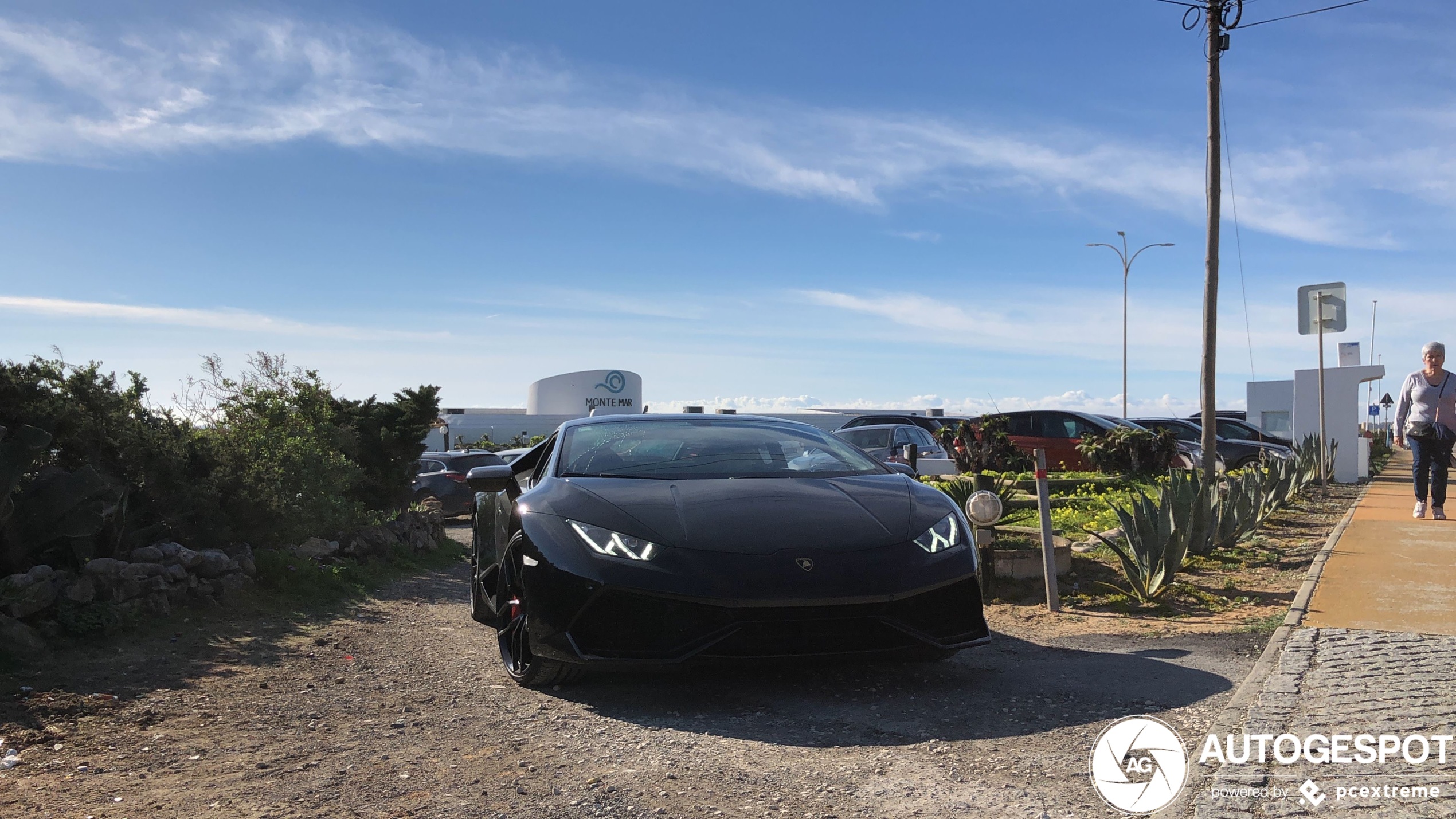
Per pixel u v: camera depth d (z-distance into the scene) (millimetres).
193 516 6379
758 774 3152
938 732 3588
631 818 2781
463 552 10508
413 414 10430
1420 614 5234
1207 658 4719
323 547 7582
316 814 2801
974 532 6559
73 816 2750
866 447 18594
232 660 4789
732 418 5750
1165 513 7090
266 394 8148
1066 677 4391
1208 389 13508
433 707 4062
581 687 4348
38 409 5477
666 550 3932
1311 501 13219
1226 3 13289
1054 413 18625
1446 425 9711
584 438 5293
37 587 4656
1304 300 15820
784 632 3838
